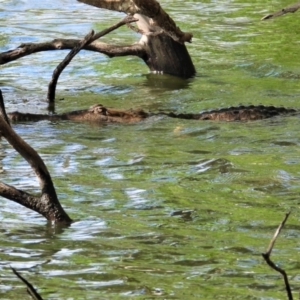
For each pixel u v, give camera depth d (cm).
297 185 1159
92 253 905
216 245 932
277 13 1240
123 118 1584
